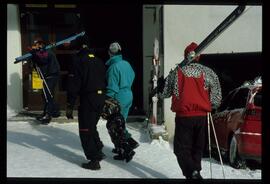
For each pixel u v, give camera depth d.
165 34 9.24
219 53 9.39
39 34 10.99
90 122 6.40
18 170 6.42
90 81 6.37
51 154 7.36
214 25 9.25
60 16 11.01
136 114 10.72
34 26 10.97
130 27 11.17
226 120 7.56
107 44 11.21
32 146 7.87
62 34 11.05
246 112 7.00
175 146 5.70
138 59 11.12
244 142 6.89
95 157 6.46
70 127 9.55
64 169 6.48
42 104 10.92
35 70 10.06
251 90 7.14
